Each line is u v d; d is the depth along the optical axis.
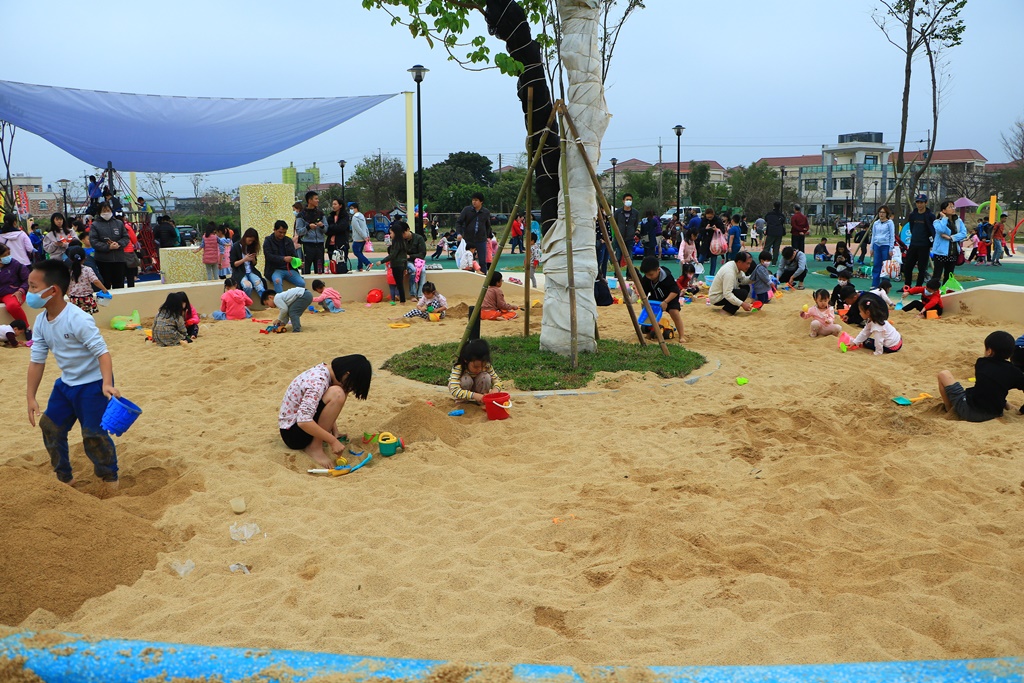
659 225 27.59
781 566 4.41
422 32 8.98
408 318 14.05
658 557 4.48
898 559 4.42
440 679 2.56
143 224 21.33
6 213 19.98
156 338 11.71
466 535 4.91
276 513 5.23
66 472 5.72
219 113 17.08
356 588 4.21
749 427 7.12
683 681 2.54
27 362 10.72
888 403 8.15
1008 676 2.49
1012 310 13.47
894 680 2.50
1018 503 5.22
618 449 6.60
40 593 3.95
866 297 11.18
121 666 2.62
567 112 9.12
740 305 14.45
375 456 6.45
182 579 4.32
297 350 11.24
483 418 7.60
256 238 15.56
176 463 6.20
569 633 3.77
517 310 15.08
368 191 67.31
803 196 90.50
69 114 16.14
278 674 2.57
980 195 66.25
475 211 18.80
